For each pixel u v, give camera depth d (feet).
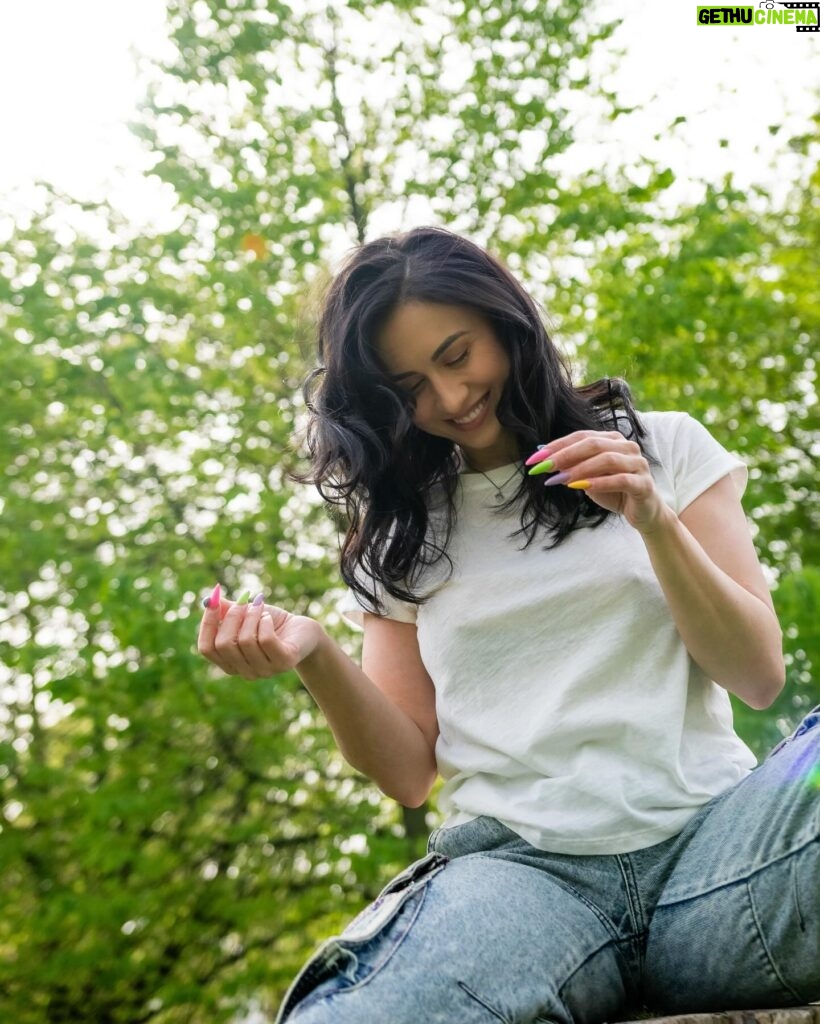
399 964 3.76
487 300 4.88
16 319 20.68
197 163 22.04
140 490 22.26
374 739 5.05
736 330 22.07
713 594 4.34
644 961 4.35
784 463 24.64
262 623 4.38
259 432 21.47
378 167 22.90
